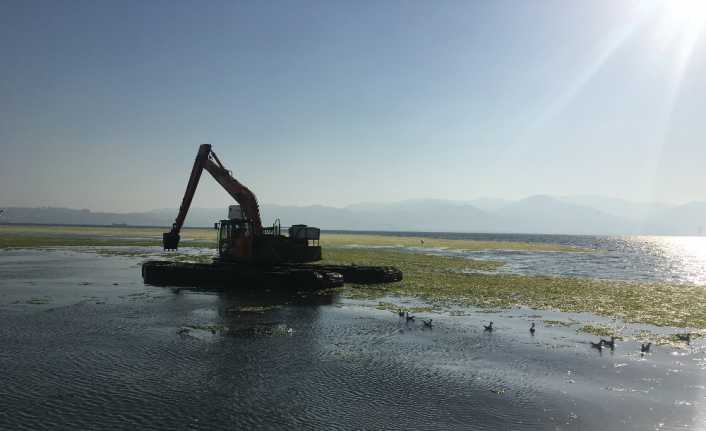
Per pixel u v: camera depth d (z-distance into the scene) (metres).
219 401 13.02
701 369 16.66
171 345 18.64
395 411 12.59
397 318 24.83
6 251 71.38
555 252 100.19
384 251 86.00
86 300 28.84
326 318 24.50
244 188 39.50
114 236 137.88
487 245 125.38
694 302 31.42
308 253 40.72
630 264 70.06
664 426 11.99
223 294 32.34
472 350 18.75
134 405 12.65
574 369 16.52
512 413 12.63
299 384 14.45
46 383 14.20
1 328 21.06
